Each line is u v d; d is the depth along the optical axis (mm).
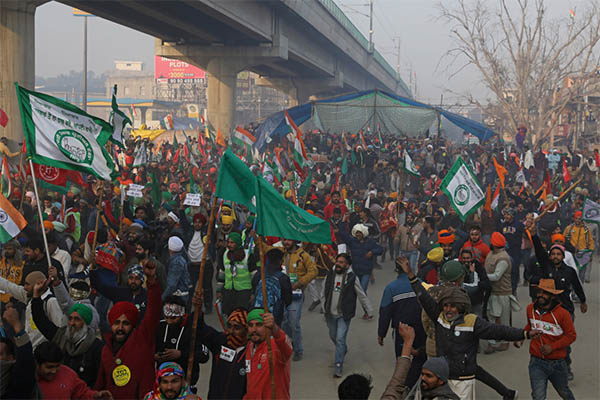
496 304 9250
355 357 9195
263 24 41594
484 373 6836
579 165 28875
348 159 28203
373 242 10812
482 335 5785
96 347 5762
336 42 58375
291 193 16531
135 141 26312
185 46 46281
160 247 11188
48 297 5688
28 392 4539
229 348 5609
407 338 4527
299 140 16906
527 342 9898
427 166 30297
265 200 5469
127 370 5492
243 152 25484
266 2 41250
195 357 5832
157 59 100062
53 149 7211
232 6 34625
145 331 5598
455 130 86562
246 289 8789
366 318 11172
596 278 14812
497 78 48375
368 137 36219
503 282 9227
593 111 52844
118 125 8352
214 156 29500
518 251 12219
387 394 4277
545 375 6551
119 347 5598
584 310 7852
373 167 28062
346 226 12352
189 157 24281
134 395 5488
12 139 24953
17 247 8148
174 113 92000
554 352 6527
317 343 9875
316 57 57625
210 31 42375
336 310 8297
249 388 5441
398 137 37094
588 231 13617
